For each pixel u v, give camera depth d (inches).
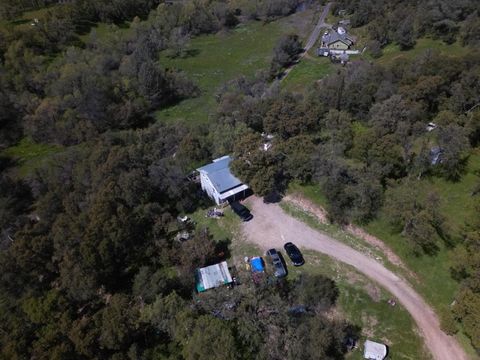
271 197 2343.8
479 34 3718.0
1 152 3597.4
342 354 1568.7
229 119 2878.9
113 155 2463.1
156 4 6481.3
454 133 2082.9
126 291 1937.7
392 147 2042.3
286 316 1581.0
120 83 3939.5
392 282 1791.3
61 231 1945.1
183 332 1501.0
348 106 2773.1
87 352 1422.2
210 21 6048.2
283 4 6417.3
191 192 2410.2
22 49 4355.3
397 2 5142.7
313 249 2015.3
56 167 2790.4
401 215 1838.1
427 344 1556.3
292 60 4820.4
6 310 1791.3
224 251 2101.4
